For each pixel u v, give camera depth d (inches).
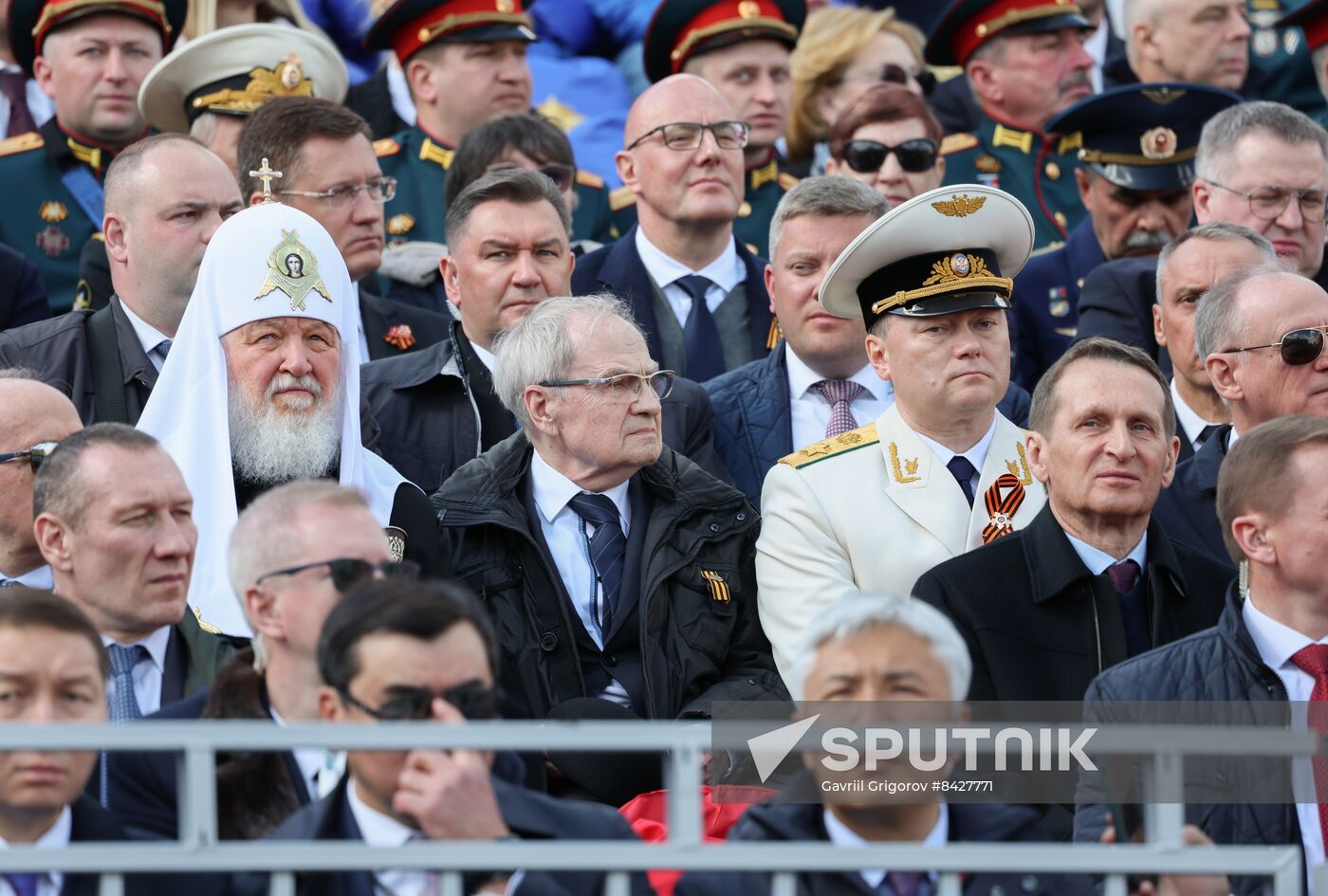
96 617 818.8
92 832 677.3
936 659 676.7
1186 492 1000.9
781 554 951.6
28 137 1320.1
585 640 938.7
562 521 962.1
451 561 944.9
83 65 1293.1
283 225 975.0
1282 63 1565.0
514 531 943.7
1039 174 1450.5
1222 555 986.7
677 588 948.0
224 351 965.2
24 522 869.2
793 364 1102.4
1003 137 1462.8
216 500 941.8
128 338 1053.2
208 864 570.6
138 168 1063.0
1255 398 1007.0
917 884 671.1
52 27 1298.0
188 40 1393.9
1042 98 1456.7
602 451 953.5
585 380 954.1
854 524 951.0
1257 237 1091.9
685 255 1218.6
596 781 850.1
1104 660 864.9
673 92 1222.3
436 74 1381.6
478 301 1095.6
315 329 970.1
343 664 647.8
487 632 658.2
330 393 973.2
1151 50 1497.3
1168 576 891.4
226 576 898.1
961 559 886.4
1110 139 1288.1
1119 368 893.2
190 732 566.3
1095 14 1603.1
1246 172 1190.9
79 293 1214.3
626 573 949.8
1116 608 874.8
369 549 749.9
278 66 1268.5
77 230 1302.9
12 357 1040.8
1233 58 1485.0
